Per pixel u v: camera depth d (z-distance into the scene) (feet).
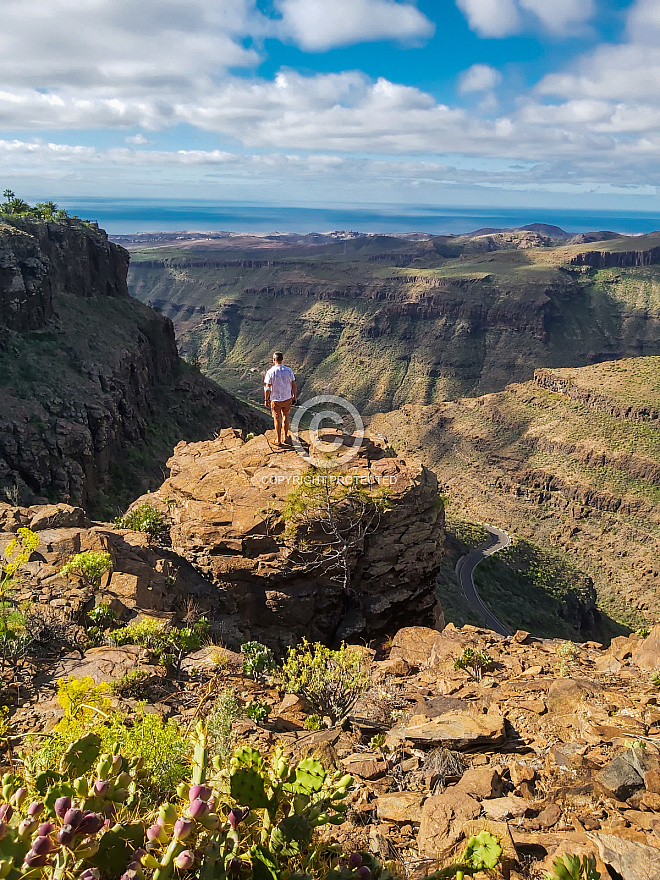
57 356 218.59
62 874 6.93
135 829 7.87
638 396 631.15
